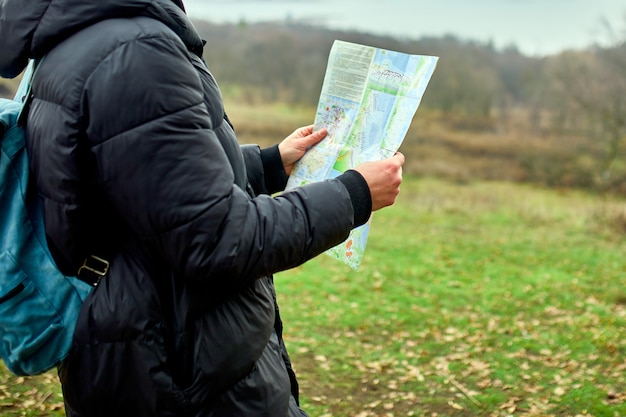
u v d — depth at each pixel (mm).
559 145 26344
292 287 8734
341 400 4820
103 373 1492
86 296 1508
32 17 1440
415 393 4980
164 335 1495
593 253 12336
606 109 24281
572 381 5148
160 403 1490
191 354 1513
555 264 11102
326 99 2031
